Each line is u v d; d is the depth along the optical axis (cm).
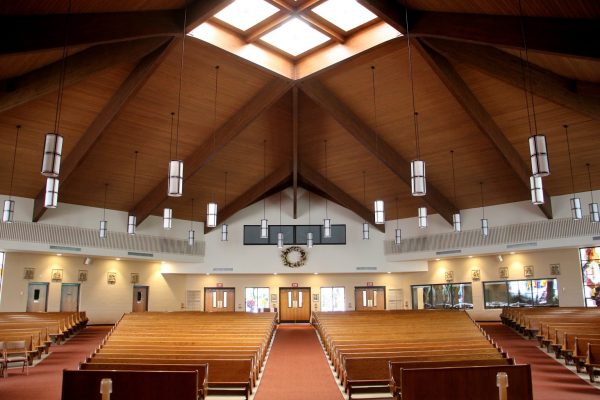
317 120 1627
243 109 1494
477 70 1172
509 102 1305
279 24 1195
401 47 1196
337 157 1850
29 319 1559
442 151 1620
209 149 1591
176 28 1071
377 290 2344
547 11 852
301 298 2359
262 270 2267
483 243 1920
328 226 1962
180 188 965
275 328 1853
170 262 2239
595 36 814
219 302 2353
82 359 1236
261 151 1814
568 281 1895
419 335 1144
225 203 2138
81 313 1812
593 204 1518
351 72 1338
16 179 1590
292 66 1379
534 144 800
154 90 1333
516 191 1794
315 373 1031
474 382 612
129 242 1986
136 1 970
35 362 1191
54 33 873
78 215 1838
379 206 1507
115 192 1833
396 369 716
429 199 1850
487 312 2105
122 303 2127
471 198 1909
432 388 604
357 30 1238
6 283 1795
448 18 1016
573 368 1055
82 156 1411
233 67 1310
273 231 2308
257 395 839
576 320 1416
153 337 1109
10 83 1047
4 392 845
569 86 1112
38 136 1379
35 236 1703
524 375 627
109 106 1298
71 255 1911
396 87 1369
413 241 2142
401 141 1609
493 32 938
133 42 1087
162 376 609
